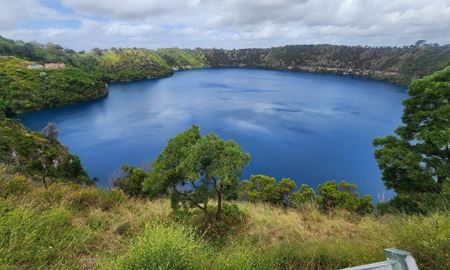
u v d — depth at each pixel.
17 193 6.65
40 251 4.03
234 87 145.75
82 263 4.20
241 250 4.41
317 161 50.81
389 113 86.50
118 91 136.62
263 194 18.16
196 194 7.12
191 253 3.80
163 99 115.00
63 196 7.48
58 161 39.69
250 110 91.44
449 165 11.27
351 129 69.69
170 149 7.40
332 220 7.76
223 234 6.53
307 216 8.21
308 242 5.03
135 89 142.88
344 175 45.28
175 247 3.71
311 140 61.56
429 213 5.76
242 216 7.54
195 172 6.87
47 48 185.00
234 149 7.12
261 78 187.38
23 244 3.98
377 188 40.12
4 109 83.06
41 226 4.66
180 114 88.81
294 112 88.19
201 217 7.23
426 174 11.40
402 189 12.34
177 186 8.20
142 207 8.55
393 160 12.28
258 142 60.31
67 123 82.25
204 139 7.14
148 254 3.57
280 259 4.12
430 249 3.57
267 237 6.13
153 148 61.31
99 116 90.00
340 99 110.75
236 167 7.05
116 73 177.12
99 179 47.56
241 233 6.50
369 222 6.84
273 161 50.88
